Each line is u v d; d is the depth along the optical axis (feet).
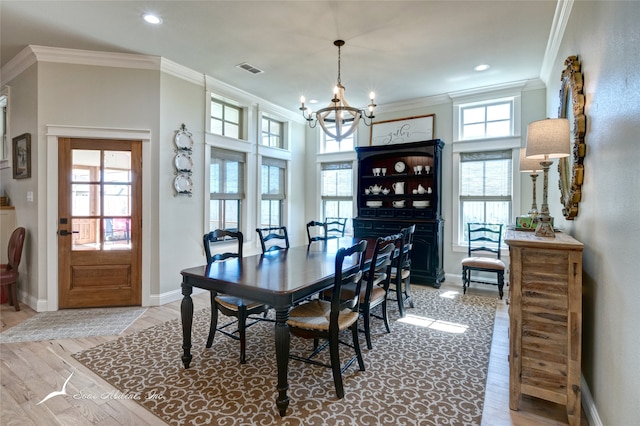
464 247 15.83
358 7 8.96
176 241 13.14
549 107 12.96
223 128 15.64
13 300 11.76
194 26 10.02
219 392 6.82
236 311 8.00
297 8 9.04
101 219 12.10
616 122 5.10
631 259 4.47
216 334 9.77
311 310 7.82
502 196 15.12
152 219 12.44
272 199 18.31
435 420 6.01
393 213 16.61
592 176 6.46
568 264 6.04
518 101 14.56
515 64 12.64
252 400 6.56
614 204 5.16
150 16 9.48
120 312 11.67
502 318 11.18
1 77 13.24
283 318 6.19
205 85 14.05
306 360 7.16
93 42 11.03
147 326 10.42
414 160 17.06
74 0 8.71
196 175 13.85
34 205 11.94
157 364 7.98
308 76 13.91
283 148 19.16
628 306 4.55
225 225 15.64
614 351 5.08
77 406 6.37
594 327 6.16
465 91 15.47
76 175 11.87
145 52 11.77
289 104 17.85
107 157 12.12
